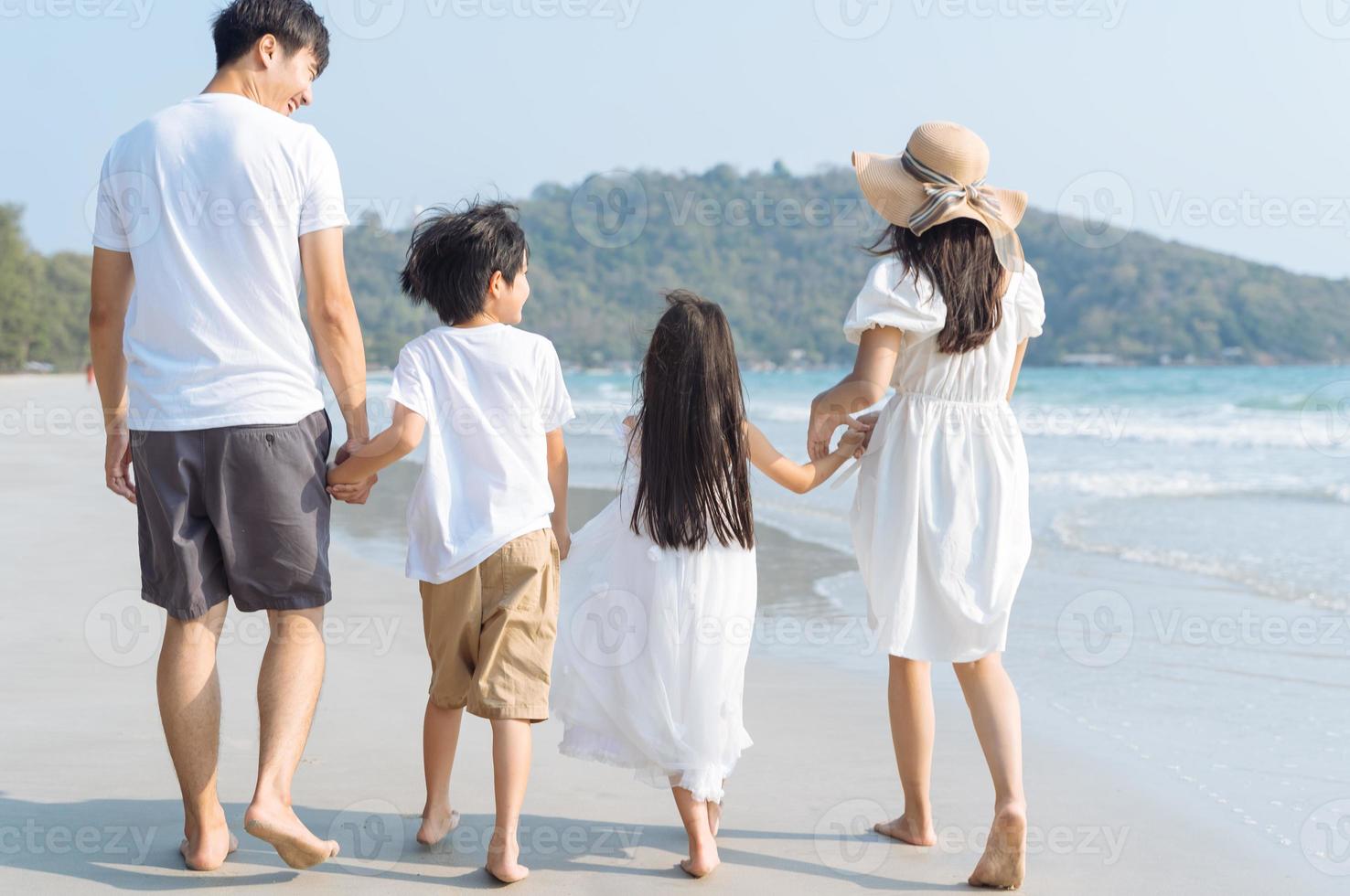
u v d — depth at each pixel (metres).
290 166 2.45
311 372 2.52
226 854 2.46
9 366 74.88
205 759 2.40
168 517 2.38
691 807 2.49
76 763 3.04
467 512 2.62
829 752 3.40
